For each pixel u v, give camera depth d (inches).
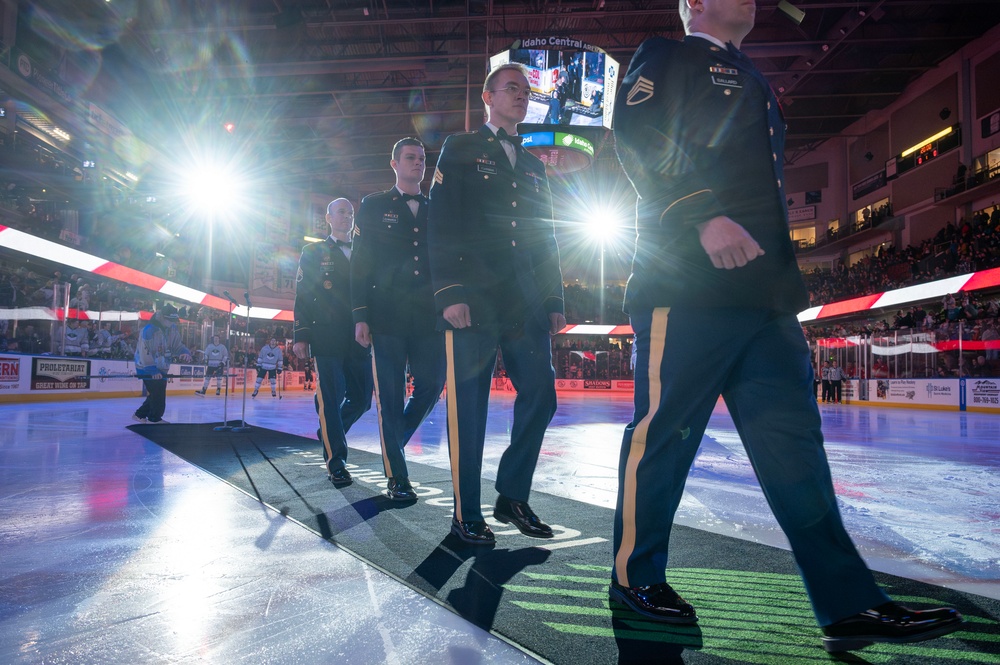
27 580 69.2
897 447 238.1
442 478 144.6
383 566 75.0
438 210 91.2
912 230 1016.2
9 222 649.0
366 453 189.9
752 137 57.8
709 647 52.9
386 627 56.6
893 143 1056.8
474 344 91.4
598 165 1282.0
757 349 57.5
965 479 154.5
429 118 1114.7
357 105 1043.3
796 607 62.5
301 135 1128.8
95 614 59.4
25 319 492.4
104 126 838.5
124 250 824.9
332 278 142.3
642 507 59.7
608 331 1251.2
